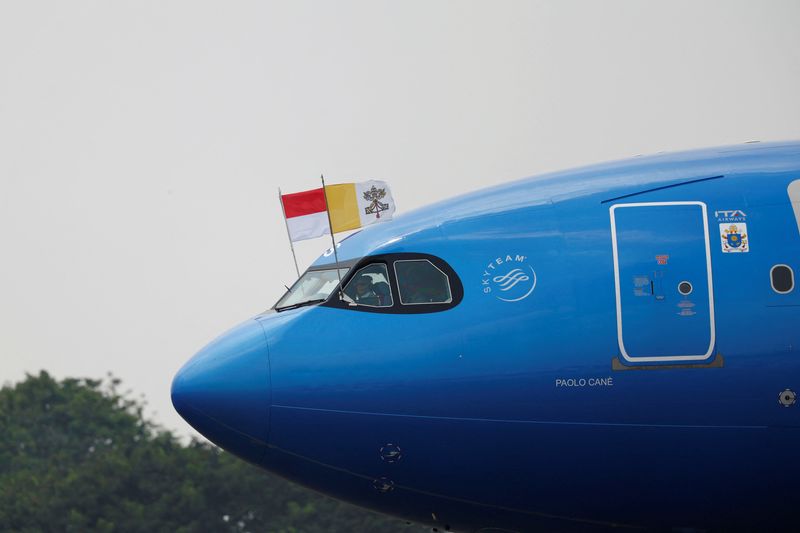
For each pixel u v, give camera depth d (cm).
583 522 6128
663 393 5844
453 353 5916
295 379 5978
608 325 5872
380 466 6016
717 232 6000
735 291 5900
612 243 6000
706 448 5872
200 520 19488
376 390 5934
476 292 5994
